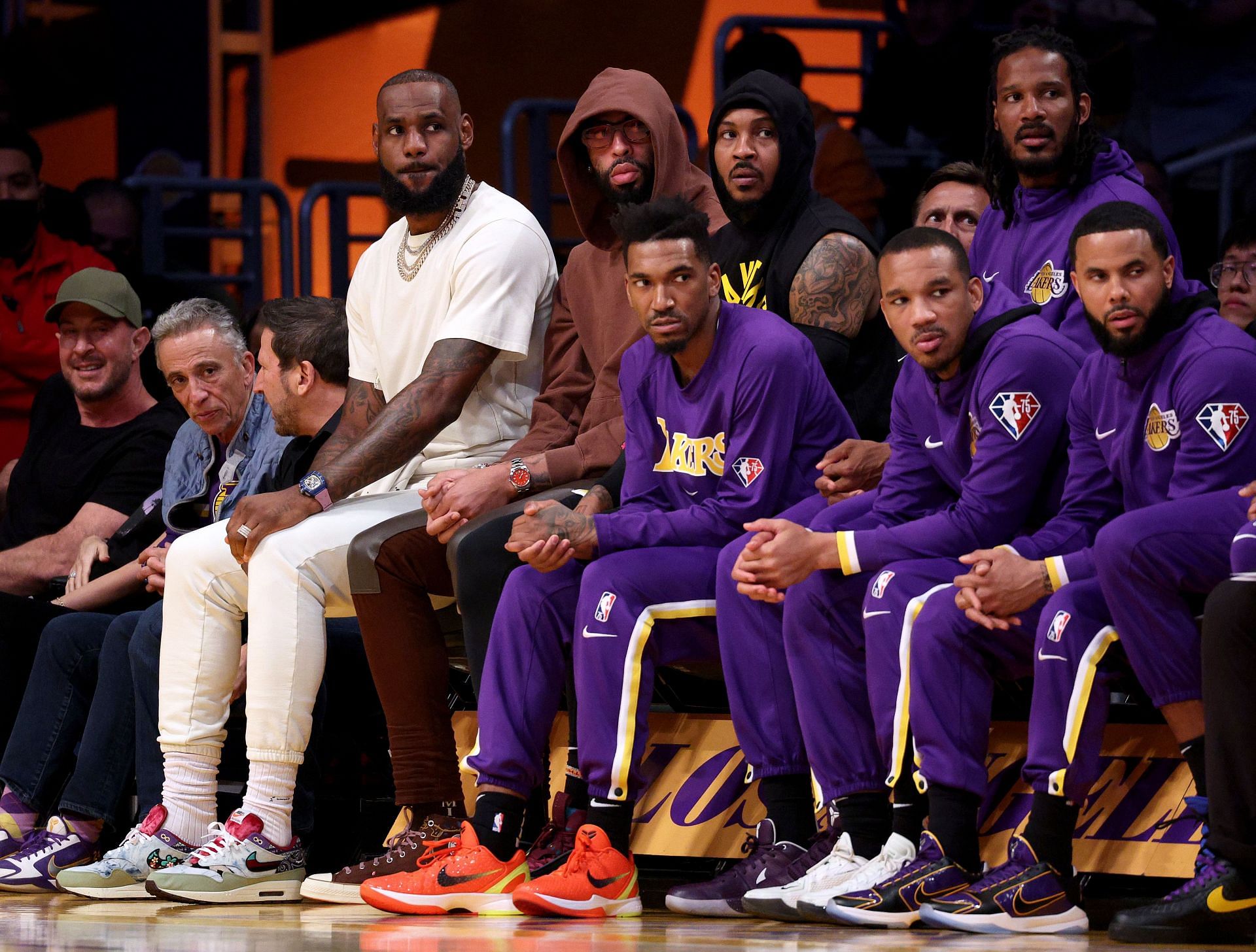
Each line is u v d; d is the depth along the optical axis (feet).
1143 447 27.94
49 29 84.53
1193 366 26.89
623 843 30.50
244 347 41.01
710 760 33.47
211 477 41.57
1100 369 28.53
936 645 27.76
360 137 98.32
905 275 29.30
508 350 36.27
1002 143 34.12
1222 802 24.86
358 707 39.32
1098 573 26.73
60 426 46.93
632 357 33.12
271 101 90.99
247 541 33.86
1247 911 24.85
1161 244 27.12
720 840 32.91
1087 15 59.21
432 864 31.40
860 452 31.94
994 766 30.81
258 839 33.37
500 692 31.14
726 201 36.01
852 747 29.22
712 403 31.58
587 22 95.35
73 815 36.88
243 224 71.10
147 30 83.61
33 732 38.22
